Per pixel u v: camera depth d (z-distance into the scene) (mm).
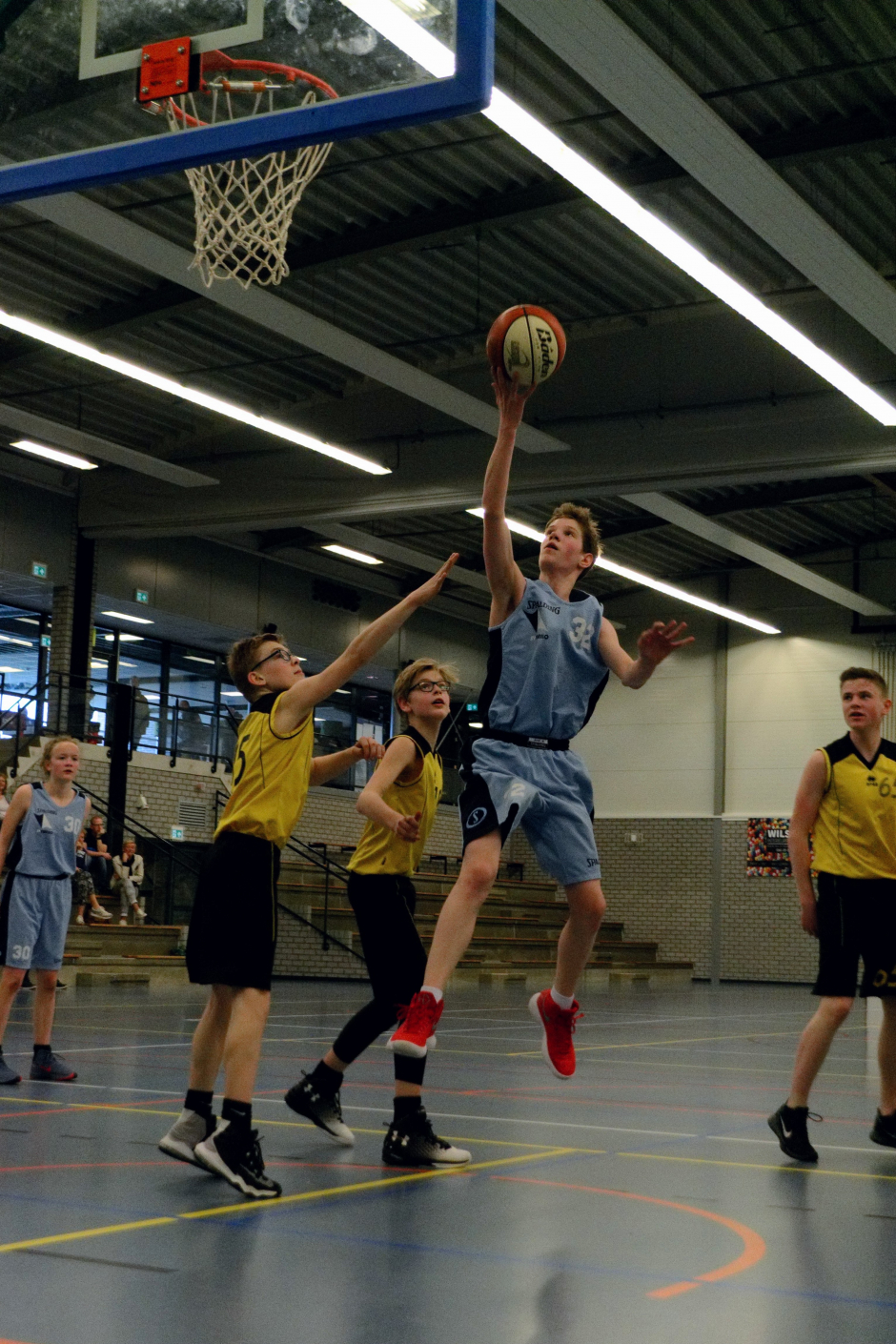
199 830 22750
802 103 12000
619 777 29016
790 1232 3393
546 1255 3061
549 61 11367
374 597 27812
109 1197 3574
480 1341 2381
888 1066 4953
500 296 16094
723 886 27672
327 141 5973
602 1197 3789
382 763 4578
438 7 5672
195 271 12992
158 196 13312
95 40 6434
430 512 18938
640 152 12828
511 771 3869
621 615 29109
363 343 14523
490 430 17016
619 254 15109
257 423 16609
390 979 4566
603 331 17969
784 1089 7191
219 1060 4051
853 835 4785
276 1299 2625
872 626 26625
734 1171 4336
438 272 15352
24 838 6391
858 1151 4840
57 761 6473
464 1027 11641
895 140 11789
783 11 10836
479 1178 4047
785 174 12961
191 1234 3164
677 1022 13695
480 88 5570
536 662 3879
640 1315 2576
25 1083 6254
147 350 17188
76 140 6441
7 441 19875
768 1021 14484
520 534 22750
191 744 22969
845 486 20750
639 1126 5434
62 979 16438
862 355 15742
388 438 18938
